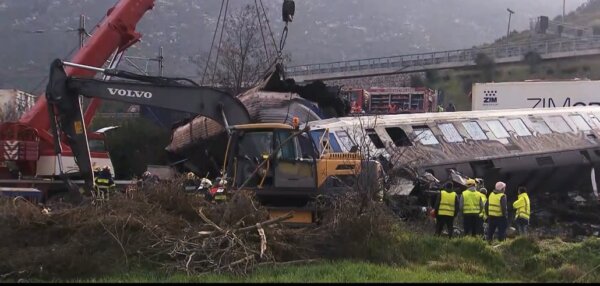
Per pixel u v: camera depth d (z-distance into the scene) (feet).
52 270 54.34
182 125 133.59
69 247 56.44
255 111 116.37
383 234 64.95
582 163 130.62
